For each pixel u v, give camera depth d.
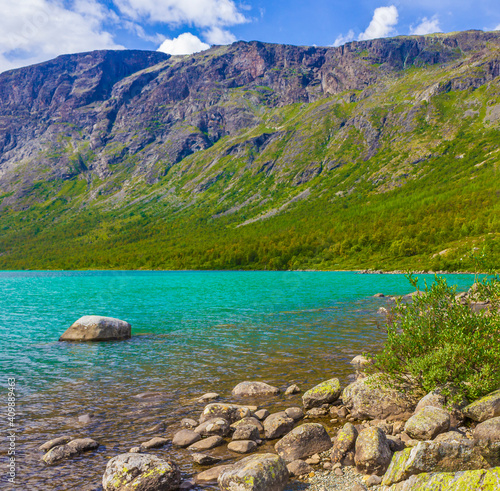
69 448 8.75
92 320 22.84
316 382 14.19
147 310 37.03
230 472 7.14
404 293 53.09
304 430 9.05
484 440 6.84
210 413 10.62
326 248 166.75
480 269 12.06
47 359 18.02
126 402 12.23
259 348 19.97
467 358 10.44
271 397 12.70
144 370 15.99
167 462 7.58
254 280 90.81
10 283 88.75
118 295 54.31
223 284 77.00
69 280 103.69
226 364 16.86
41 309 38.75
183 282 86.88
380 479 7.40
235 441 9.20
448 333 10.64
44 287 73.50
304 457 8.69
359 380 11.94
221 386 13.85
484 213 147.50
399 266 120.12
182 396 12.82
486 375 9.84
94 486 7.41
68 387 13.79
